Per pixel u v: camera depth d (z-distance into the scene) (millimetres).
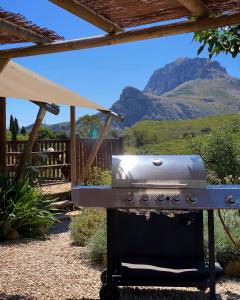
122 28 4387
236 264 5418
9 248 7078
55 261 6125
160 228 4391
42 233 8133
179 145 19609
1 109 10391
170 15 4094
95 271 5621
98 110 12227
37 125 9875
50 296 4598
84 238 7238
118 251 4414
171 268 4254
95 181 12211
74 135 11656
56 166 13305
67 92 11688
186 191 4004
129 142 39875
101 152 14500
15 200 8195
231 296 4684
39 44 4641
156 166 4094
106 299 4266
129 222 4398
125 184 4047
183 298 4656
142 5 3908
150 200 4016
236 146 12273
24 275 5371
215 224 5859
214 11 3932
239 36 5129
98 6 3953
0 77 9477
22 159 9859
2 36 4637
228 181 11875
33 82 10664
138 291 4859
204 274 4191
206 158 12234
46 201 8930
